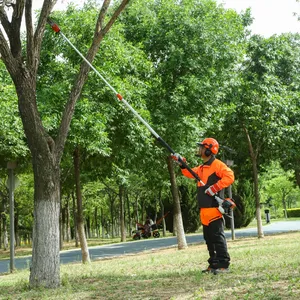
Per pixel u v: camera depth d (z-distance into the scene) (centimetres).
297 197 8181
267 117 2386
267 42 2405
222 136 2619
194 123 1956
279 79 2503
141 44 1992
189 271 926
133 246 2973
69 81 1622
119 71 1736
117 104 1684
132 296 664
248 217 4144
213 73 2019
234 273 818
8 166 1619
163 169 2311
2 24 859
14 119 1597
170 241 3212
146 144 1831
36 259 857
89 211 4894
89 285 830
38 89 1656
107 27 935
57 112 1580
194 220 4094
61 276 1012
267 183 6719
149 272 995
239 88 2339
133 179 3544
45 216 859
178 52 1950
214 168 852
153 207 4759
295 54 2769
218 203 843
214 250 866
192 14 2091
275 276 721
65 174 2505
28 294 777
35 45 870
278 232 3114
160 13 2061
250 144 2492
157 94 1997
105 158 1948
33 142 861
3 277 1388
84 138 1598
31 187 3838
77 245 3816
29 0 863
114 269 1147
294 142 2544
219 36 2033
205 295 616
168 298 623
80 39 1661
